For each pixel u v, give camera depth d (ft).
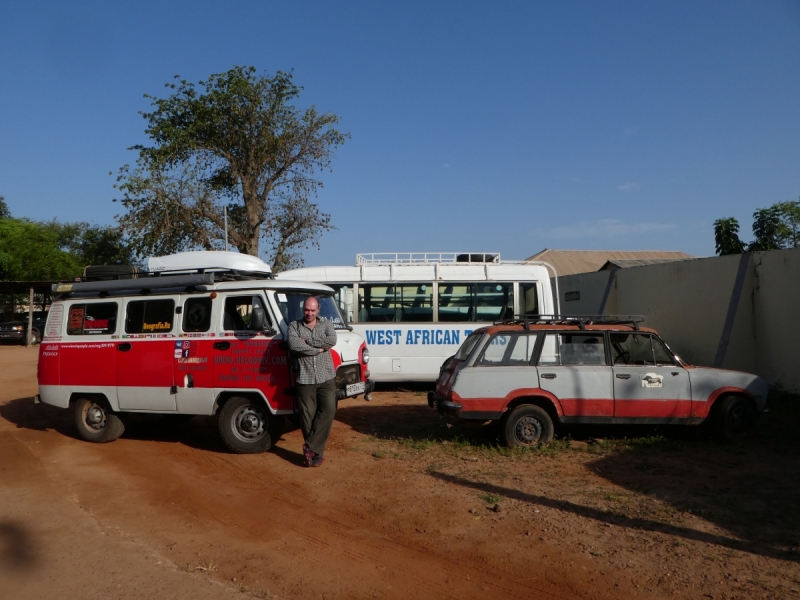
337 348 28.76
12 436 33.65
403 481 23.38
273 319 27.63
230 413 28.07
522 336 27.86
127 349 29.86
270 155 92.99
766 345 41.52
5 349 96.78
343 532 18.71
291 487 23.18
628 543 17.17
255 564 16.47
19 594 14.82
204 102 91.35
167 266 37.14
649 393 27.14
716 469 24.23
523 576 15.57
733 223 68.59
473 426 32.68
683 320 48.73
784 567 15.53
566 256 115.14
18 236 125.59
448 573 15.85
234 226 95.09
